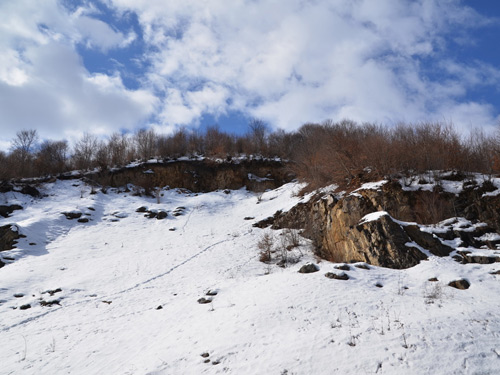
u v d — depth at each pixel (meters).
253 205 33.72
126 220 29.73
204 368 6.91
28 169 38.62
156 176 41.25
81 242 24.41
